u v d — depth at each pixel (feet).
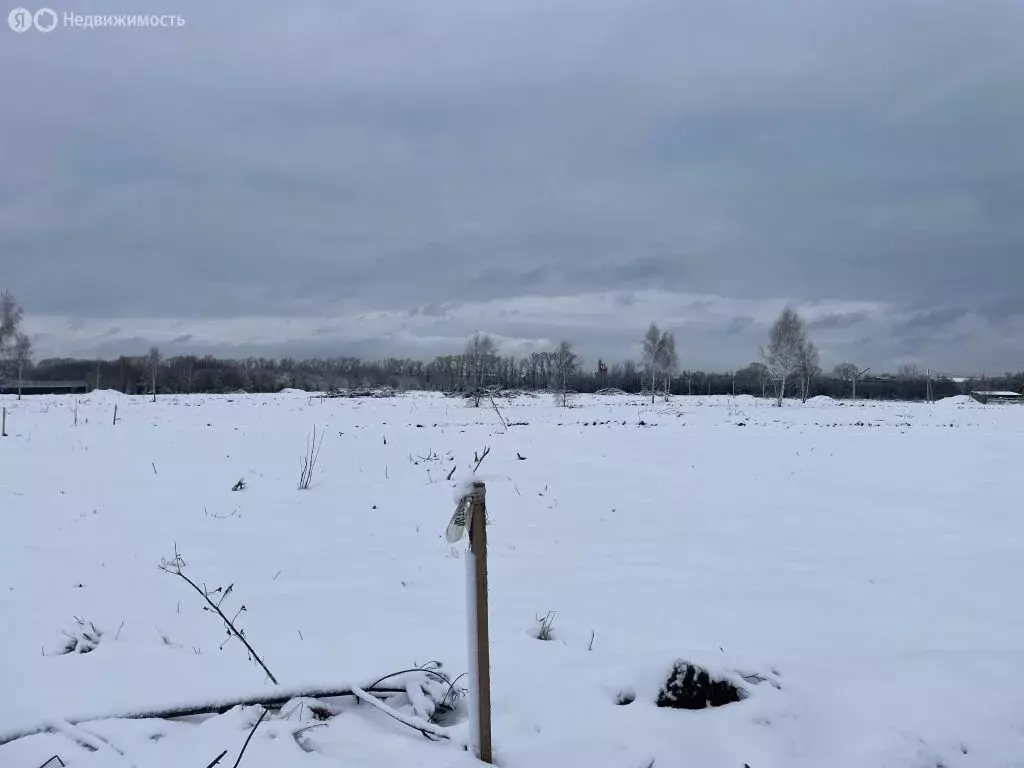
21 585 20.61
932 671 13.88
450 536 10.73
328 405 118.93
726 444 63.87
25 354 159.12
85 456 50.80
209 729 11.03
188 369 241.96
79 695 12.75
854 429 83.25
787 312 184.24
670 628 17.08
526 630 16.60
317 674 13.67
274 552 25.64
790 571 23.08
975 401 186.29
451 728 11.29
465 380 183.21
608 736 11.21
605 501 36.55
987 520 31.71
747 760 10.78
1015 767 11.01
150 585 20.93
